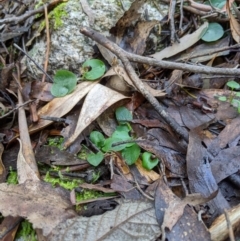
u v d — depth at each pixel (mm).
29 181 174
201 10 257
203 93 224
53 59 237
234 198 179
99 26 238
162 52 241
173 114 211
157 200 166
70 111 211
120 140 191
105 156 190
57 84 217
